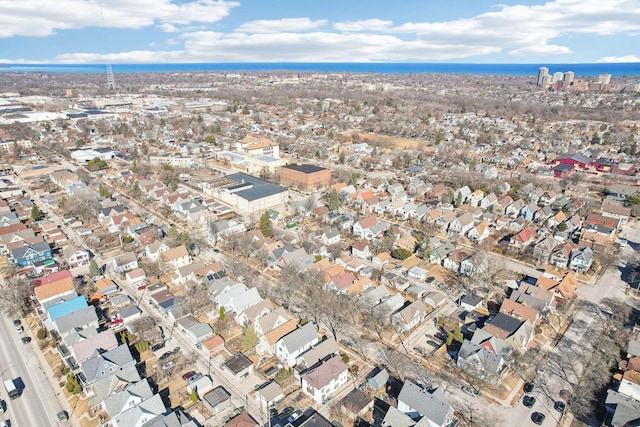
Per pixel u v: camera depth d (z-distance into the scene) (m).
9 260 111.44
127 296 94.19
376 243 119.94
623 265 113.00
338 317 84.75
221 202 159.88
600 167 199.38
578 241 125.50
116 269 106.19
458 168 195.00
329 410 66.12
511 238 122.19
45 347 79.69
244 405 66.88
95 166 199.12
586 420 64.25
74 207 139.38
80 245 122.12
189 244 117.56
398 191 164.38
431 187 172.62
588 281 104.88
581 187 173.62
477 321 87.69
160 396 66.69
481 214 146.00
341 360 73.62
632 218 144.62
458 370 74.62
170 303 91.44
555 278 104.44
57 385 70.62
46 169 193.88
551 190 161.25
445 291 100.31
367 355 78.81
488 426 62.12
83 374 69.00
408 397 64.56
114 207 138.38
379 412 65.81
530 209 143.00
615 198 157.00
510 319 83.25
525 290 95.06
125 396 63.22
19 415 64.69
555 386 71.19
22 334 83.94
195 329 82.38
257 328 82.56
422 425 60.09
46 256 111.50
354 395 66.94
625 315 89.56
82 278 104.19
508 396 69.06
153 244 112.25
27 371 73.88
